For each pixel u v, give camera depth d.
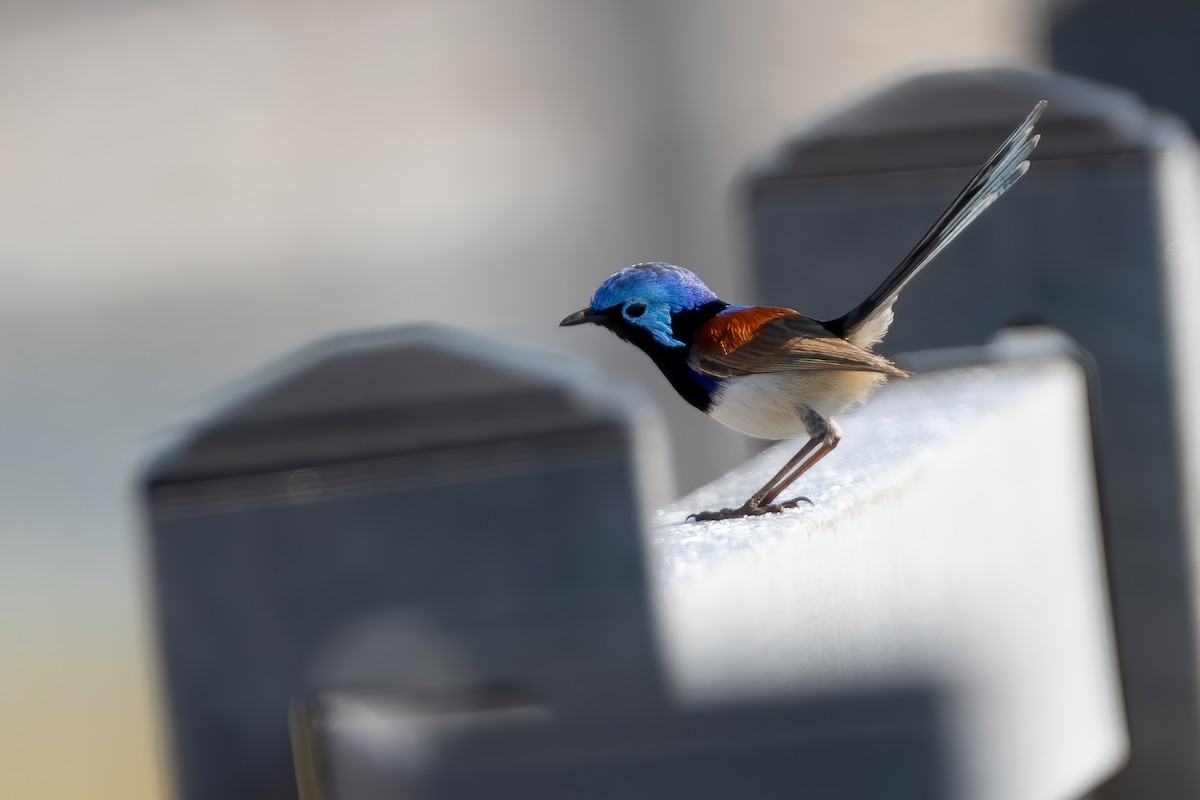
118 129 42.12
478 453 3.62
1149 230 6.37
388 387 3.69
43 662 18.81
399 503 3.60
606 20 43.75
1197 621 6.27
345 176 39.97
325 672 3.61
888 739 4.12
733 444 23.59
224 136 41.78
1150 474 6.35
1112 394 6.41
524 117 41.94
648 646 3.58
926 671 4.73
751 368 8.09
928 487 5.00
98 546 22.42
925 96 6.65
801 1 43.72
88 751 16.44
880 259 6.65
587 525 3.62
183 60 45.22
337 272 34.50
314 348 3.92
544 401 3.66
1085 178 6.39
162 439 3.74
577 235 35.34
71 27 46.72
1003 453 5.52
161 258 36.06
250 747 3.61
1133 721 6.21
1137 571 6.31
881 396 7.93
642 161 38.69
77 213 38.38
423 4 48.97
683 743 3.58
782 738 3.74
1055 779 5.35
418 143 41.47
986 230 6.48
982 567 5.25
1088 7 10.73
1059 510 5.92
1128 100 6.70
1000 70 6.79
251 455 3.64
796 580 4.23
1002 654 5.19
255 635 3.62
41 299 33.94
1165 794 6.21
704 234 34.69
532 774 3.44
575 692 3.54
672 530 5.14
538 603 3.60
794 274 6.69
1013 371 6.18
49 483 24.70
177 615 3.64
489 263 34.09
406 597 3.62
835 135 6.71
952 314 6.53
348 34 47.22
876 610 4.62
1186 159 6.57
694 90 40.41
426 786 3.40
